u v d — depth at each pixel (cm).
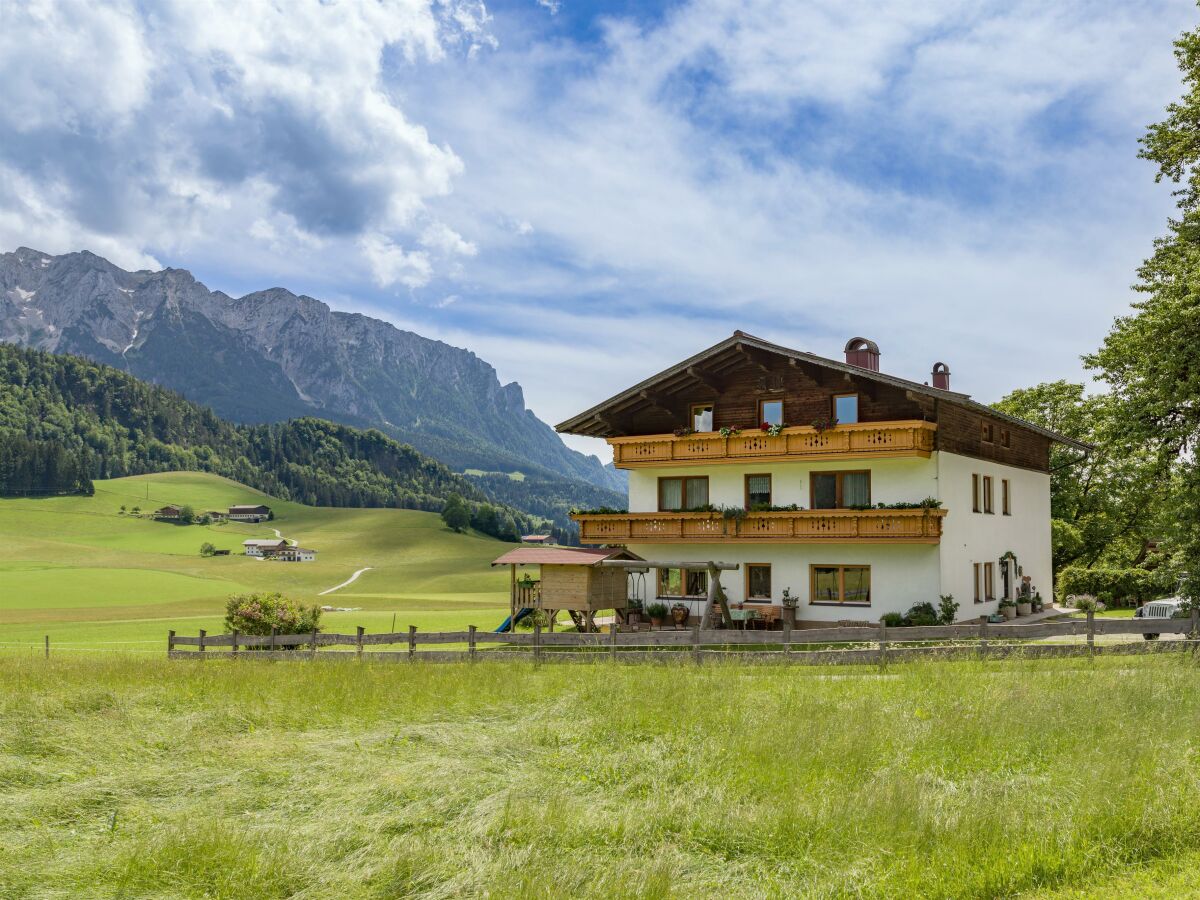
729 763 1138
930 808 915
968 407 3338
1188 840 820
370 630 4191
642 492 3812
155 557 16350
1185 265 2869
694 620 3566
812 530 3309
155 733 1362
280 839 906
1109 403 3884
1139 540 5053
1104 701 1319
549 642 2303
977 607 3475
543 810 972
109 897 795
